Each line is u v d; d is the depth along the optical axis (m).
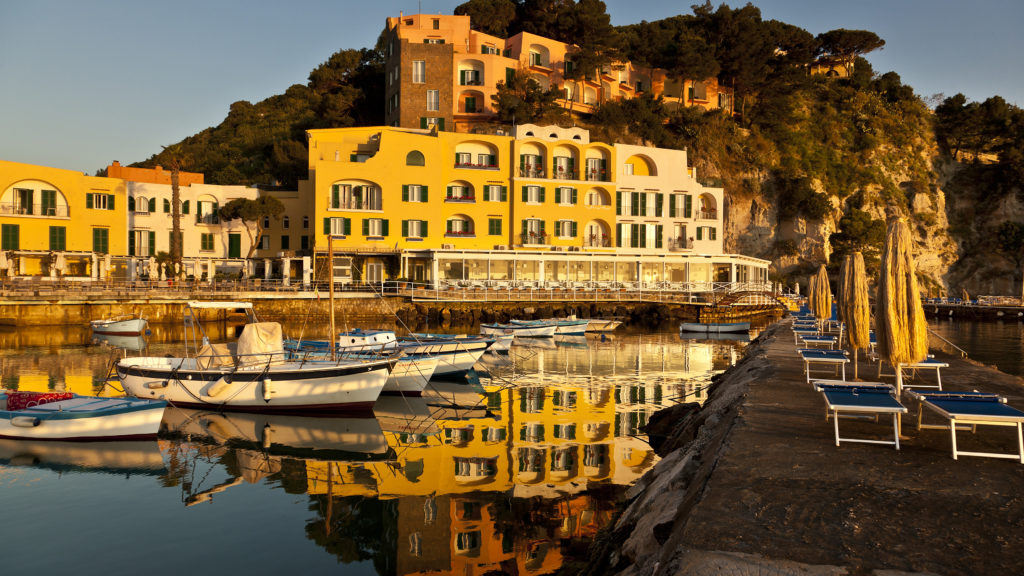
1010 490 7.21
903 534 6.02
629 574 7.25
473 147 64.06
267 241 64.56
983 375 16.53
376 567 10.23
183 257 58.62
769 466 8.13
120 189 59.88
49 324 45.97
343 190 59.09
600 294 58.75
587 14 81.31
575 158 66.31
